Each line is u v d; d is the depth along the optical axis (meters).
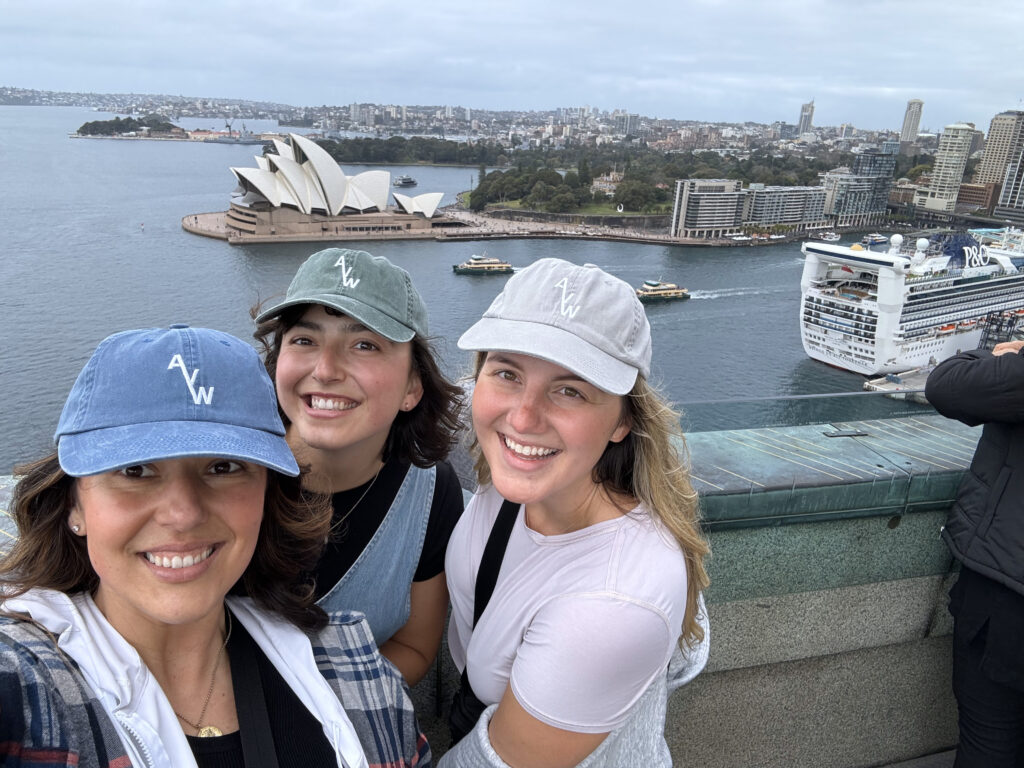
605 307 1.29
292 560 1.22
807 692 2.39
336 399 1.51
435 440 1.67
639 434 1.36
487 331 1.30
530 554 1.39
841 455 2.29
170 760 0.97
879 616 2.36
